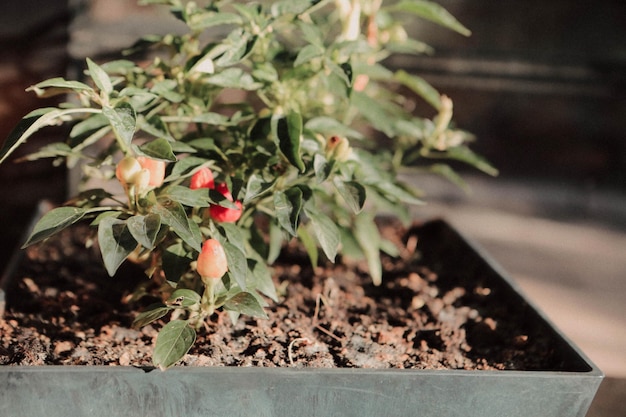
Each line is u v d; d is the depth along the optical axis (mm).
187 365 648
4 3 915
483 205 1191
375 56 840
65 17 934
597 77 1172
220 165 709
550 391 640
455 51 1118
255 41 675
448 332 738
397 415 640
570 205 1222
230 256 644
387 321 757
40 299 760
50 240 870
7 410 618
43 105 946
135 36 958
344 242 810
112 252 596
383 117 755
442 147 832
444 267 862
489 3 1104
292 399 630
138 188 623
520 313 753
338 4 749
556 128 1199
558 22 1137
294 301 776
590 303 987
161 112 767
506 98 1162
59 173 963
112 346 686
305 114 772
